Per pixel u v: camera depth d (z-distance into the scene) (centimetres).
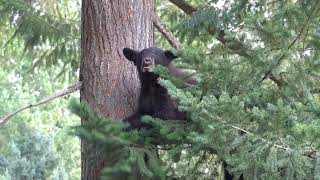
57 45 1839
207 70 881
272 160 705
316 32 892
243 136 734
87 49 1163
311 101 819
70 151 3812
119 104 1120
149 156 830
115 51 1148
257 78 903
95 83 1134
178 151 852
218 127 748
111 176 716
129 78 1142
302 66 898
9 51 2181
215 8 1259
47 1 1816
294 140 703
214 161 938
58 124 3991
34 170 2578
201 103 759
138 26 1179
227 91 899
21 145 2639
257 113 736
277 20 920
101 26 1157
